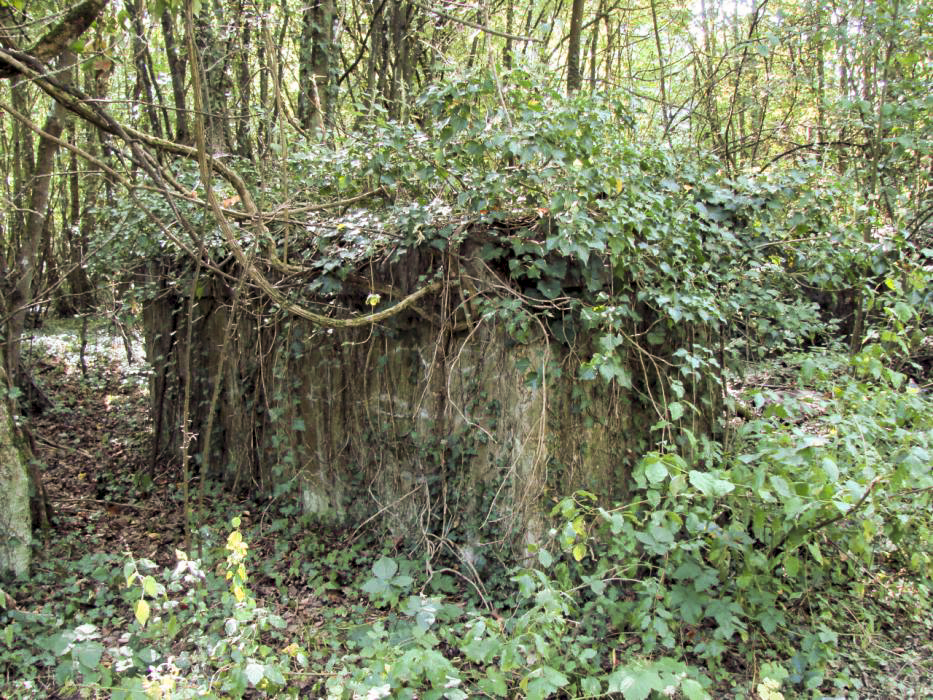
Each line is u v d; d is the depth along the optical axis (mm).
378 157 4465
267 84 8602
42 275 10648
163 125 9609
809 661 3709
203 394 6789
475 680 3637
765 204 5121
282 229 5688
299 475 5840
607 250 4133
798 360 4754
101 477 6781
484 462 4574
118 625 4234
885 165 6320
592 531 4426
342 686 3053
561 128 3828
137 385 8961
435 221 4566
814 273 5195
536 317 4168
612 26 9867
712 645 3674
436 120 4242
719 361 5031
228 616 4211
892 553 4652
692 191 4961
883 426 4043
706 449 4148
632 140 5125
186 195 4230
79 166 9703
